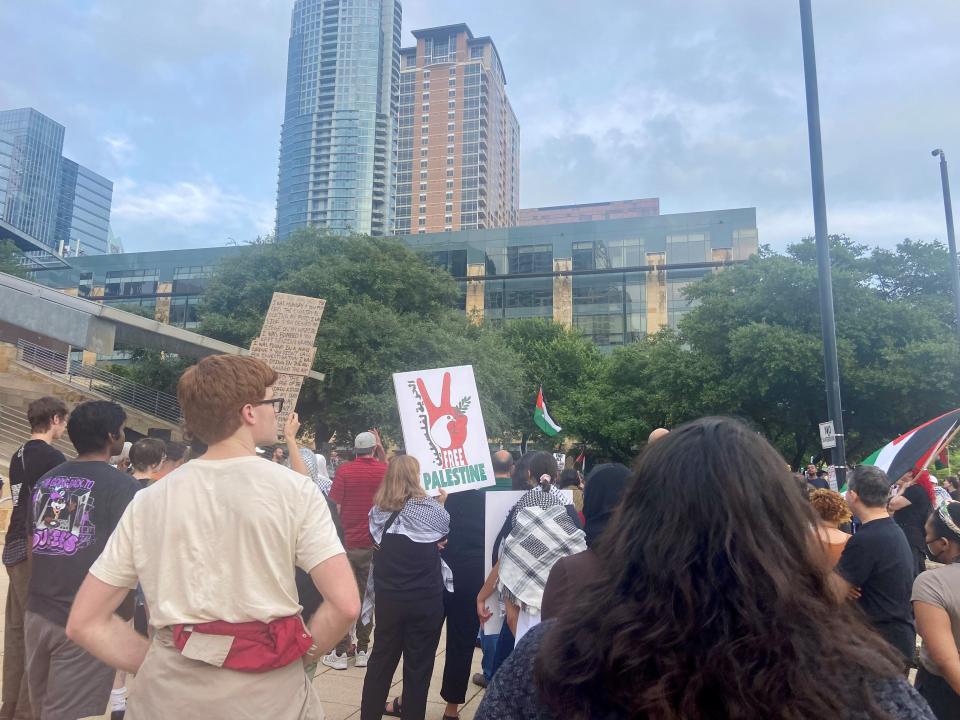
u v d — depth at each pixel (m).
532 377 47.47
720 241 68.50
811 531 1.27
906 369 23.98
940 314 28.42
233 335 30.08
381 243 34.59
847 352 24.58
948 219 22.36
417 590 4.57
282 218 159.12
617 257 70.69
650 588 1.20
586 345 53.12
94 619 2.26
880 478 4.21
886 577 3.99
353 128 156.12
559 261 71.44
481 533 5.35
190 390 2.39
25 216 189.50
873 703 1.13
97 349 16.02
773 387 26.52
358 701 5.48
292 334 8.80
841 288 26.28
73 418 3.82
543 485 4.71
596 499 3.28
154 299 81.50
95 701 3.59
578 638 1.22
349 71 159.75
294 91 163.88
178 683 2.11
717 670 1.08
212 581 2.17
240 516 2.21
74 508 3.62
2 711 4.36
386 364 27.94
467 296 72.75
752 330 26.16
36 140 194.38
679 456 1.30
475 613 5.17
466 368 6.06
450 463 5.84
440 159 153.75
